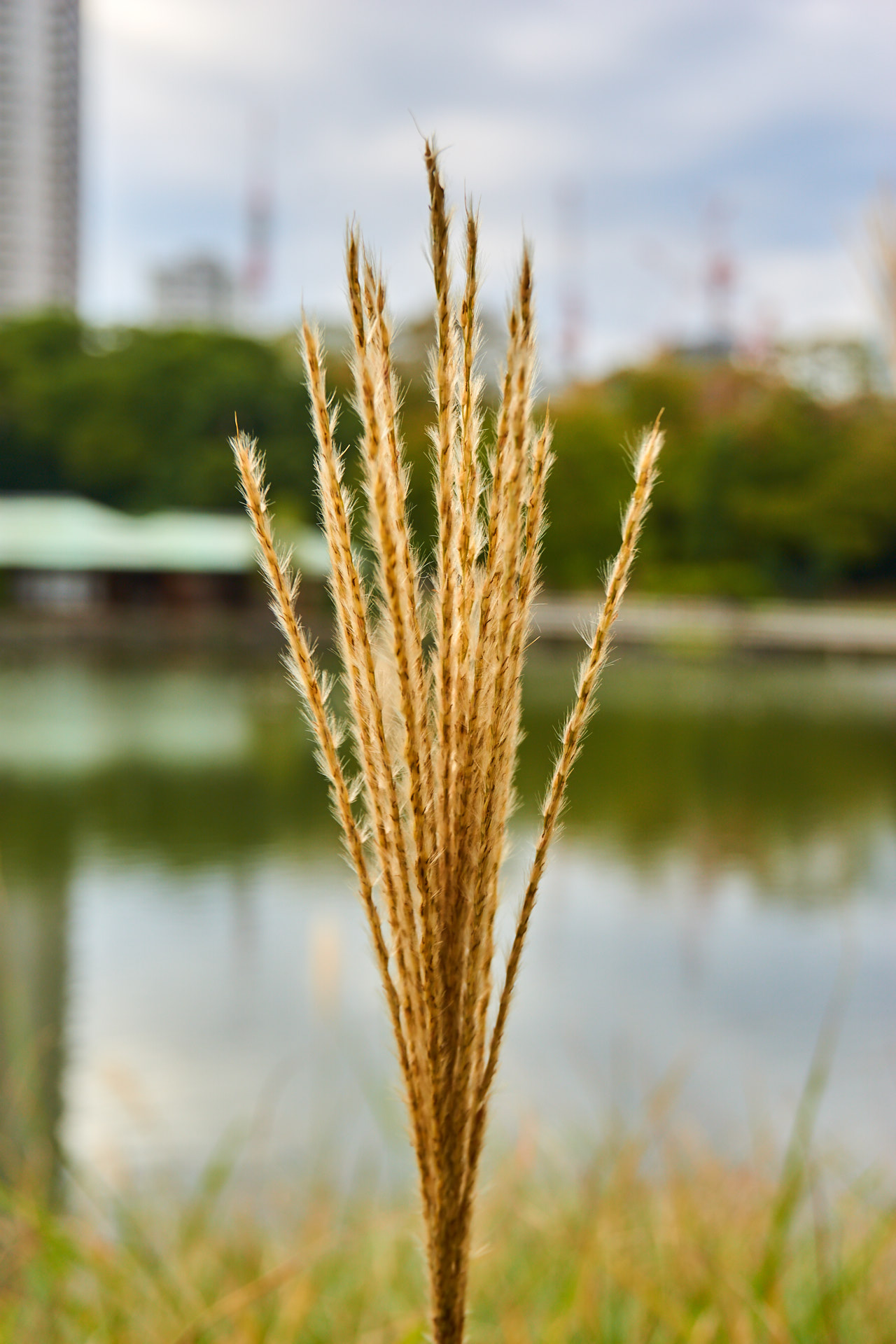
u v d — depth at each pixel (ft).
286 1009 29.48
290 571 2.29
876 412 213.87
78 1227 10.31
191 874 50.08
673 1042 27.68
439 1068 2.49
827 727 107.24
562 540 192.24
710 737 100.01
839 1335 7.48
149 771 80.23
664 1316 7.70
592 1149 12.40
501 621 2.29
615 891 47.78
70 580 208.44
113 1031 27.91
